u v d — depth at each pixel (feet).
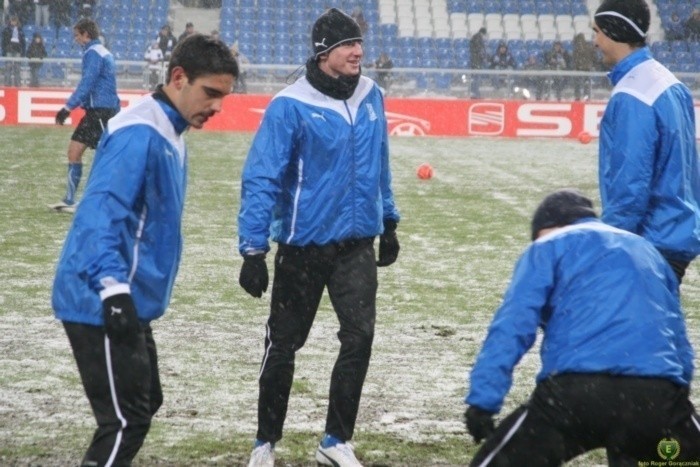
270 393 27.37
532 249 20.45
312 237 27.40
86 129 72.59
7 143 118.01
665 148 26.32
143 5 182.29
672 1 189.37
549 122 148.36
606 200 26.66
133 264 21.18
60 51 171.94
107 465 20.47
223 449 28.66
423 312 46.65
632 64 26.89
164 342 40.52
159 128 21.12
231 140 130.41
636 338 19.66
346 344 27.48
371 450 28.76
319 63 27.40
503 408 32.91
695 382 35.47
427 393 34.40
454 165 110.52
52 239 63.00
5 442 28.55
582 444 19.94
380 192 28.58
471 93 148.36
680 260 26.91
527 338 19.76
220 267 56.03
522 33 187.42
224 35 181.57
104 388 20.76
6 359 37.37
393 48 181.57
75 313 20.68
